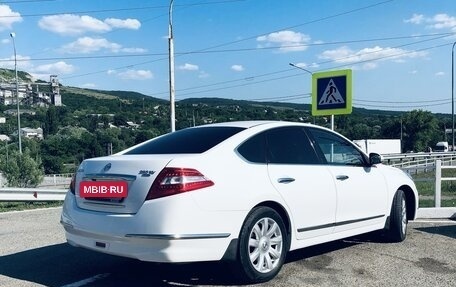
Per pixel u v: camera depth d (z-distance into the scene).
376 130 92.94
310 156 5.82
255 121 5.90
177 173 4.50
